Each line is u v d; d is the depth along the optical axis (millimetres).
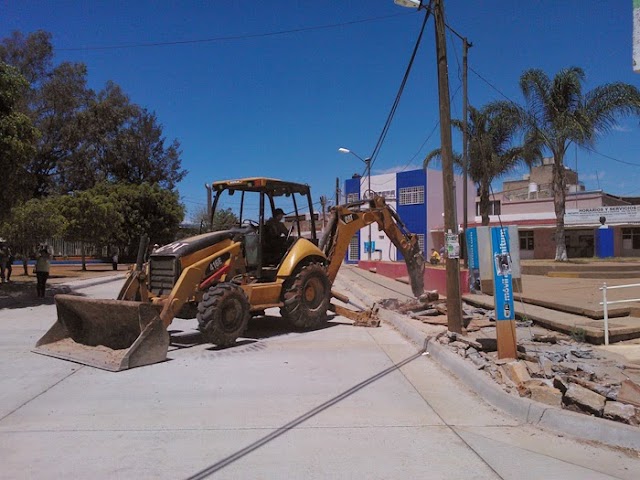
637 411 5238
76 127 45438
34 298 18844
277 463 4531
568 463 4531
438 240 45625
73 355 8477
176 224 47875
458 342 8727
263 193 11234
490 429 5371
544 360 7438
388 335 11023
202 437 5141
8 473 4332
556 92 24469
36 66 43500
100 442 5008
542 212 41406
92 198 35188
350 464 4512
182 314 10391
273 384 7074
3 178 16141
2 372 7727
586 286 16406
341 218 12836
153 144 56031
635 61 5793
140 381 7211
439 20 10016
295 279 11188
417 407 6098
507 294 7609
